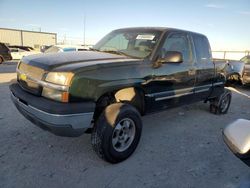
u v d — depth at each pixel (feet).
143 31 14.42
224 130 6.46
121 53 13.34
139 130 11.73
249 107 24.58
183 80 14.73
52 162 10.81
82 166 10.66
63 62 10.39
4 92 23.68
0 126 14.51
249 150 5.67
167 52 12.86
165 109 14.32
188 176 10.48
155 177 10.23
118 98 11.89
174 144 13.73
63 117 9.21
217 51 107.76
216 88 19.06
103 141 10.33
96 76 10.03
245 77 36.32
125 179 9.95
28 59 11.63
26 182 9.29
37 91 10.18
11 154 11.27
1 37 134.92
